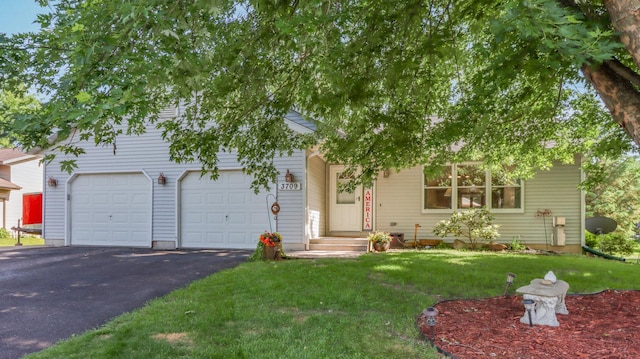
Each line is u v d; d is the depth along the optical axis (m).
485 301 5.24
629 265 8.02
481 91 4.76
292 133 7.54
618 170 19.02
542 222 11.19
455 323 4.29
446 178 11.79
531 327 4.16
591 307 5.03
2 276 6.77
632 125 3.43
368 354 3.39
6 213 18.34
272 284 5.73
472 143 7.46
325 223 12.45
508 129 7.47
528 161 9.82
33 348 3.68
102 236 11.56
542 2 2.65
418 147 6.39
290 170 10.48
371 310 4.71
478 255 8.95
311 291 5.41
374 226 12.14
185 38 3.39
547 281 4.58
